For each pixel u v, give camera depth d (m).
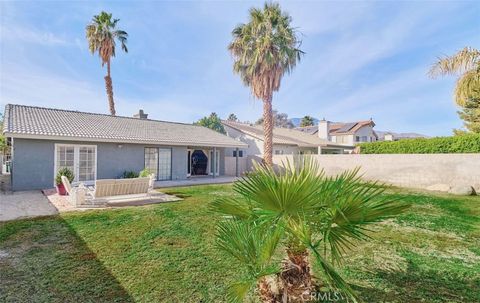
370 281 3.87
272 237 2.22
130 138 14.93
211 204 2.96
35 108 15.55
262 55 16.58
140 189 9.41
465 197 11.35
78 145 13.66
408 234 6.12
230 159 23.52
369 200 2.19
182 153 18.39
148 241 5.48
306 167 2.37
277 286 2.48
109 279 3.90
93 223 6.70
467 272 4.16
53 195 10.80
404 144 17.42
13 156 11.88
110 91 24.58
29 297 3.38
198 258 4.67
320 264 2.14
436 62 10.95
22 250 4.91
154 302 3.34
